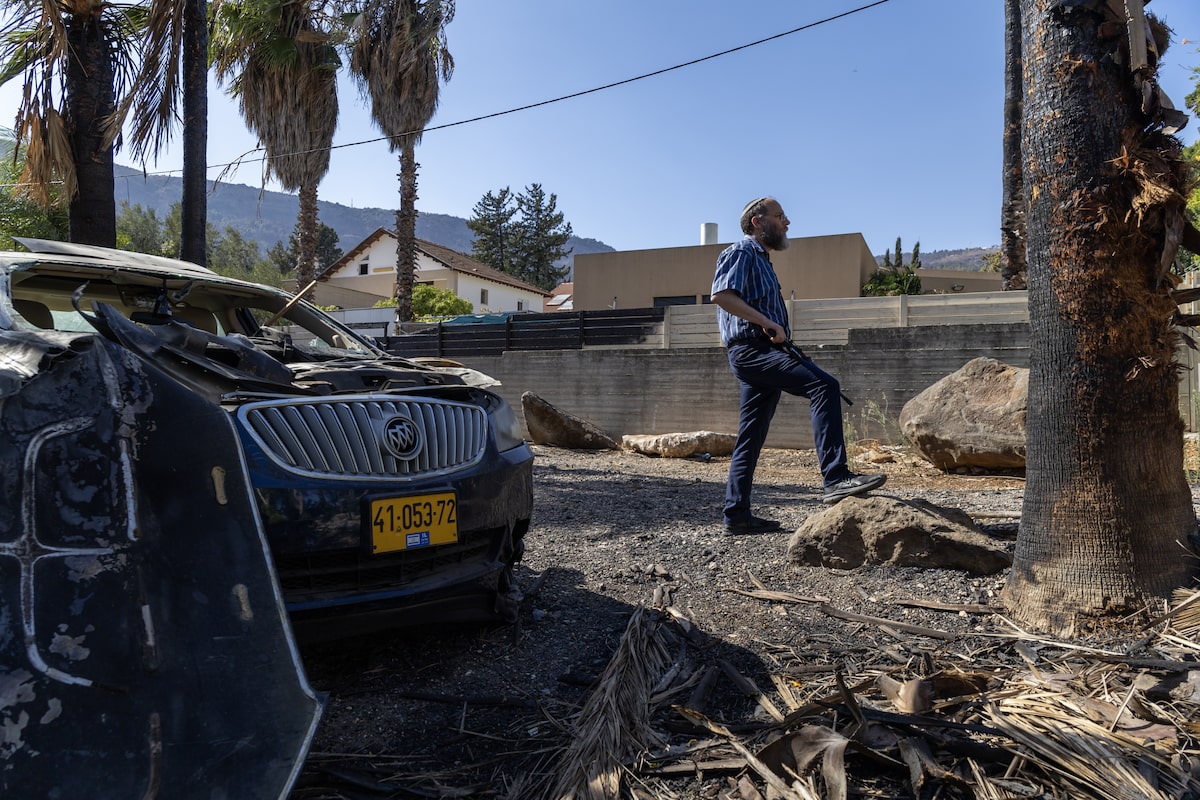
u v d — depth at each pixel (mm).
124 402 1994
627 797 2094
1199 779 1994
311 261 19719
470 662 3008
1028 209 3203
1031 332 3230
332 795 2145
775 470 9492
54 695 1687
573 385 13812
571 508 6047
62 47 7332
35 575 1771
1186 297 3045
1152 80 2854
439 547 2768
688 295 22141
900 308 11680
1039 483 3174
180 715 1789
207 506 2041
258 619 1989
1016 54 11117
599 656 3070
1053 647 2889
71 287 3439
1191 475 6652
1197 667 2521
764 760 2145
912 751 2117
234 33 13914
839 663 2863
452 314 32594
